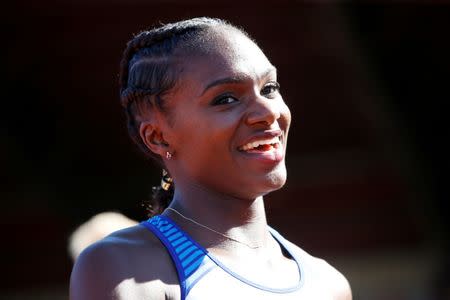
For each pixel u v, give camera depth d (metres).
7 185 23.83
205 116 5.91
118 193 23.95
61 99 22.92
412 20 21.09
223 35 6.10
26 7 21.73
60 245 25.00
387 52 21.95
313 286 6.28
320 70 23.66
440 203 24.28
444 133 22.91
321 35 22.72
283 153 6.06
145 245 5.95
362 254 26.89
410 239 26.59
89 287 5.72
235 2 22.30
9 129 22.80
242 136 5.91
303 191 26.14
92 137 23.48
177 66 6.03
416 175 23.92
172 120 6.07
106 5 21.89
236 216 6.16
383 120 23.31
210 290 5.73
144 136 6.27
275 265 6.22
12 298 25.47
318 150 25.67
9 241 24.84
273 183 5.98
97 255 5.82
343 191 26.27
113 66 22.86
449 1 20.50
